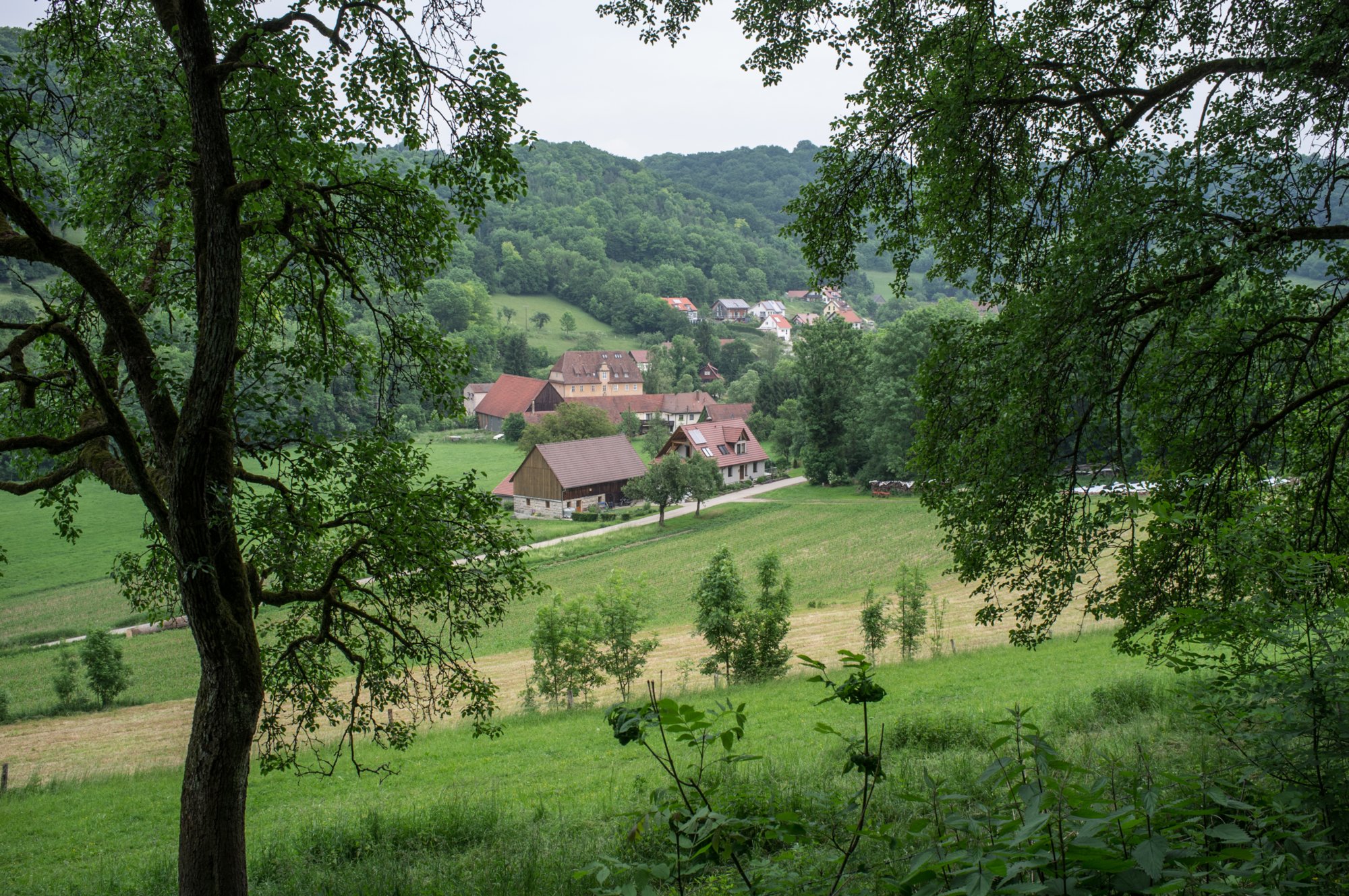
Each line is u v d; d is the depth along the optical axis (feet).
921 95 34.06
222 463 25.53
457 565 34.91
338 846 33.50
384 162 31.40
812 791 13.04
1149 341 28.99
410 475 35.12
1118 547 30.58
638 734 11.09
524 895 23.50
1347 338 32.60
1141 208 25.05
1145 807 9.41
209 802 24.26
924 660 80.43
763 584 84.07
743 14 35.45
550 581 161.38
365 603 35.09
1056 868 9.20
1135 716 37.99
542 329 577.43
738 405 381.81
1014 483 30.32
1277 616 14.15
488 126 27.63
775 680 77.66
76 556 176.96
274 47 25.62
